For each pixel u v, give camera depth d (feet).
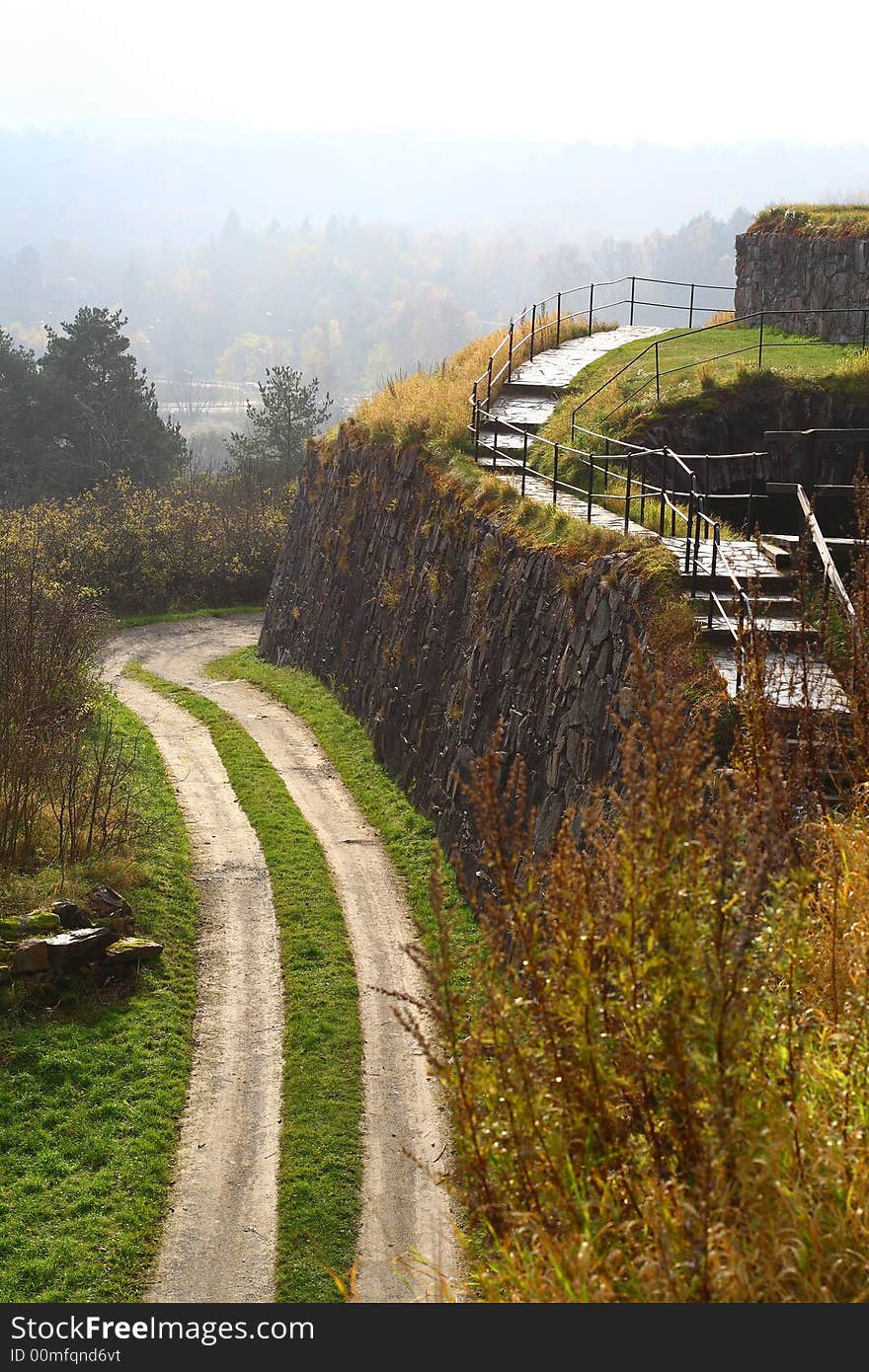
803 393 67.21
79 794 67.67
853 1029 18.51
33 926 54.13
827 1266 14.80
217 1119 44.68
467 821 61.31
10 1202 39.83
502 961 17.75
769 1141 15.34
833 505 63.16
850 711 27.25
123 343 228.02
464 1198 17.07
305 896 62.34
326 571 104.06
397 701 78.74
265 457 233.35
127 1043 49.26
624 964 15.90
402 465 85.81
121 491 175.22
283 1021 51.37
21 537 149.18
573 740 47.67
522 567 58.39
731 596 41.29
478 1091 16.69
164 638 135.85
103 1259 36.88
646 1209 15.12
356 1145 42.22
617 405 71.77
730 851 16.60
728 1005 15.48
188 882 64.23
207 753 86.99
